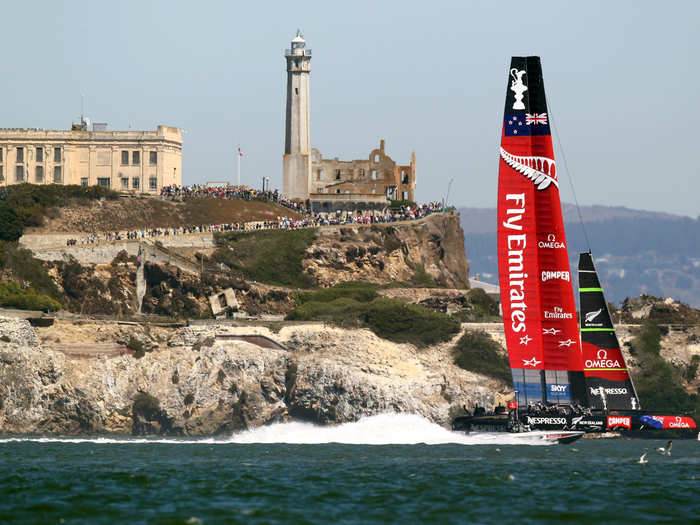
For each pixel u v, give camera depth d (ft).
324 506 599.57
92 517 560.20
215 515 568.00
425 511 587.68
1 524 542.16
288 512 578.66
